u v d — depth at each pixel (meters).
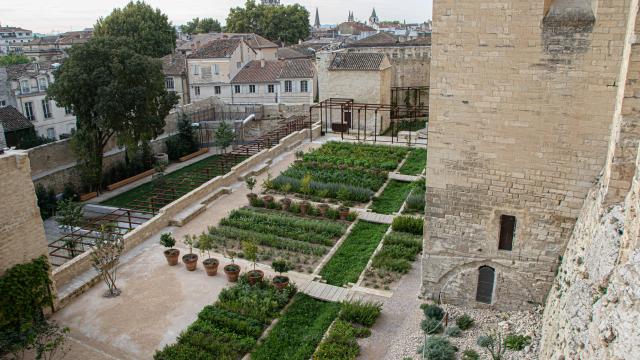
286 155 43.97
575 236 16.33
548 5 15.49
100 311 20.84
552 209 17.27
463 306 19.95
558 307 15.28
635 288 9.80
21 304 18.94
